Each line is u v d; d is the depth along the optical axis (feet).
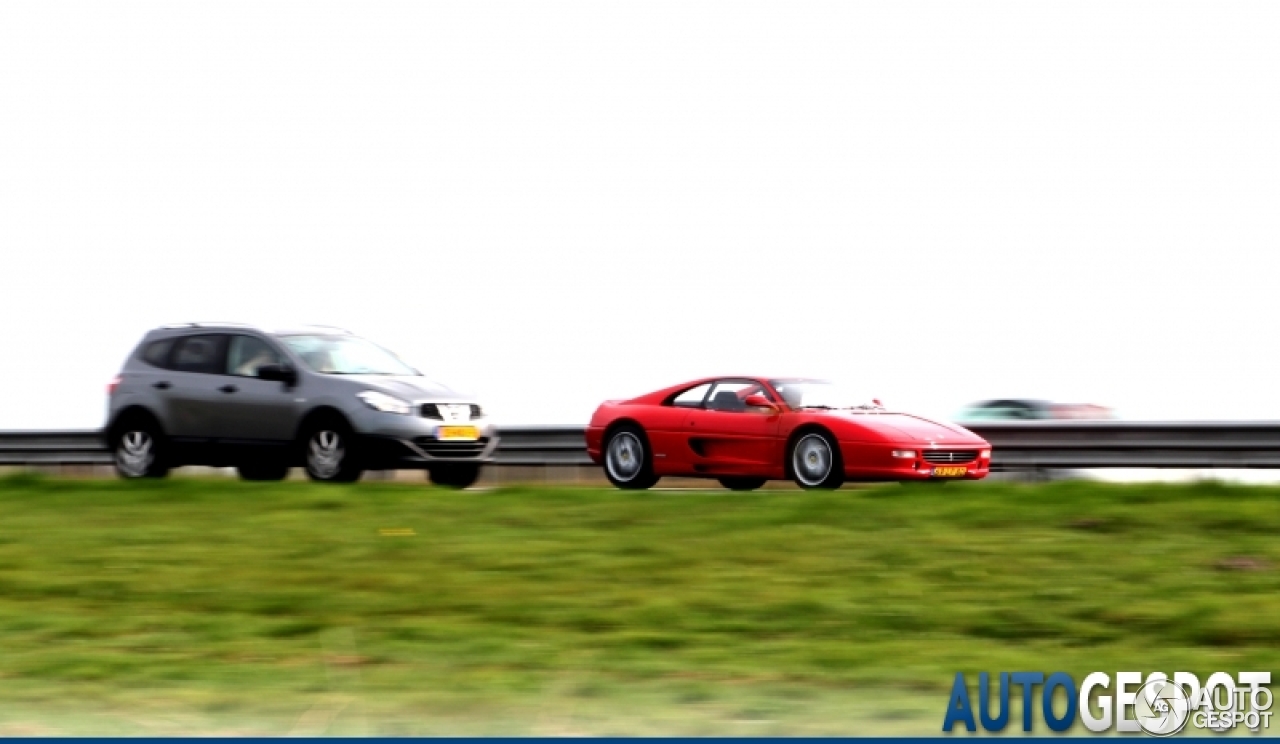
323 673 122.83
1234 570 149.79
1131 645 131.75
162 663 126.93
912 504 179.63
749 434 227.81
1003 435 276.62
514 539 169.48
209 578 156.25
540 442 301.43
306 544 168.55
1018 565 153.17
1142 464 266.98
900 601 143.33
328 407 224.33
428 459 225.15
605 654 128.67
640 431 239.71
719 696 116.16
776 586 149.38
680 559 158.92
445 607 144.77
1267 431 259.60
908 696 116.16
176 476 225.97
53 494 204.23
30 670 124.47
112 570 160.15
